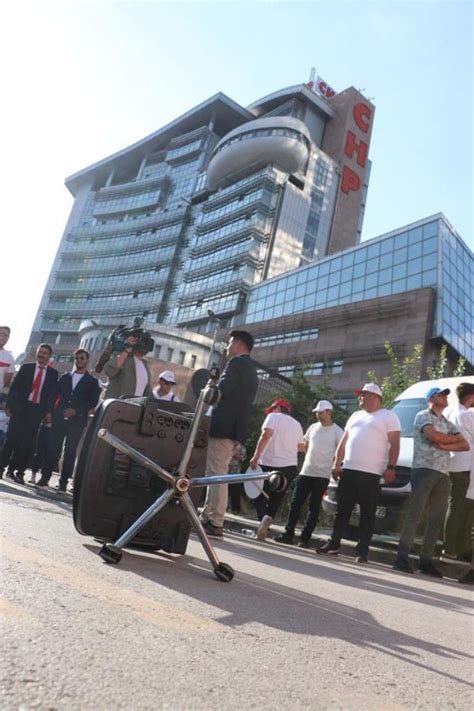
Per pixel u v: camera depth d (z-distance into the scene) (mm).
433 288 45688
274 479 2615
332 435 7020
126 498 2836
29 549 2221
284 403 7238
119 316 95250
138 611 1582
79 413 7148
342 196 90625
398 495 6891
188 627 1521
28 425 7070
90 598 1614
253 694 1105
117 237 106625
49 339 104438
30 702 862
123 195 112812
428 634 2219
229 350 5254
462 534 6387
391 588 3734
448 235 48656
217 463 5039
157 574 2295
